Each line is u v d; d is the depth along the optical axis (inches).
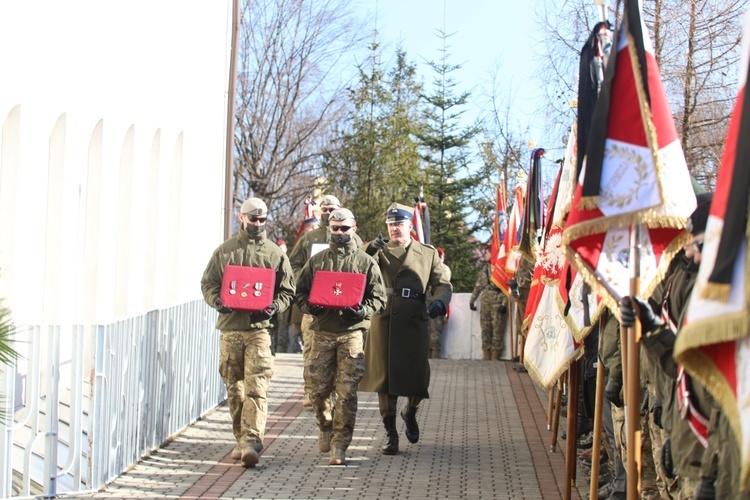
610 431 275.6
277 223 1288.1
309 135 1323.8
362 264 332.2
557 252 294.4
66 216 410.6
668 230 203.3
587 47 217.6
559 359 280.8
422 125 1250.0
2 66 342.3
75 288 424.8
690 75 456.1
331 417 341.4
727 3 458.6
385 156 1219.2
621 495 251.8
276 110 1334.9
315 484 303.3
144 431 334.3
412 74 1286.9
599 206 191.8
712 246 139.9
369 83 1267.2
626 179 191.2
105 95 439.8
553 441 357.7
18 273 374.3
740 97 138.0
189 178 552.7
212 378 441.4
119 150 462.6
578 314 255.3
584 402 298.7
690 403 166.9
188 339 395.9
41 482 283.1
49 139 402.9
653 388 200.1
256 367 327.3
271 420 418.9
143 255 508.1
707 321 133.5
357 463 334.6
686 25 460.8
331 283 322.0
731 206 133.6
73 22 403.2
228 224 603.8
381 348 347.3
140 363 327.6
